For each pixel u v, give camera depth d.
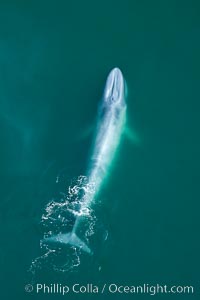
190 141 48.19
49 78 50.72
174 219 44.69
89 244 42.97
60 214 43.94
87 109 49.06
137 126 48.62
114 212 44.41
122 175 46.12
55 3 54.34
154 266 42.75
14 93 50.09
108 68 51.00
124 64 51.22
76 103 49.41
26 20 53.44
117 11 53.97
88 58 51.47
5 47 52.19
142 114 49.22
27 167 46.31
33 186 45.25
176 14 54.16
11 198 44.69
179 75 51.12
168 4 54.69
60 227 43.47
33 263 42.25
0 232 43.22
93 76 50.62
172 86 50.59
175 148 47.81
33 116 49.00
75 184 45.03
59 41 52.38
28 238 43.06
